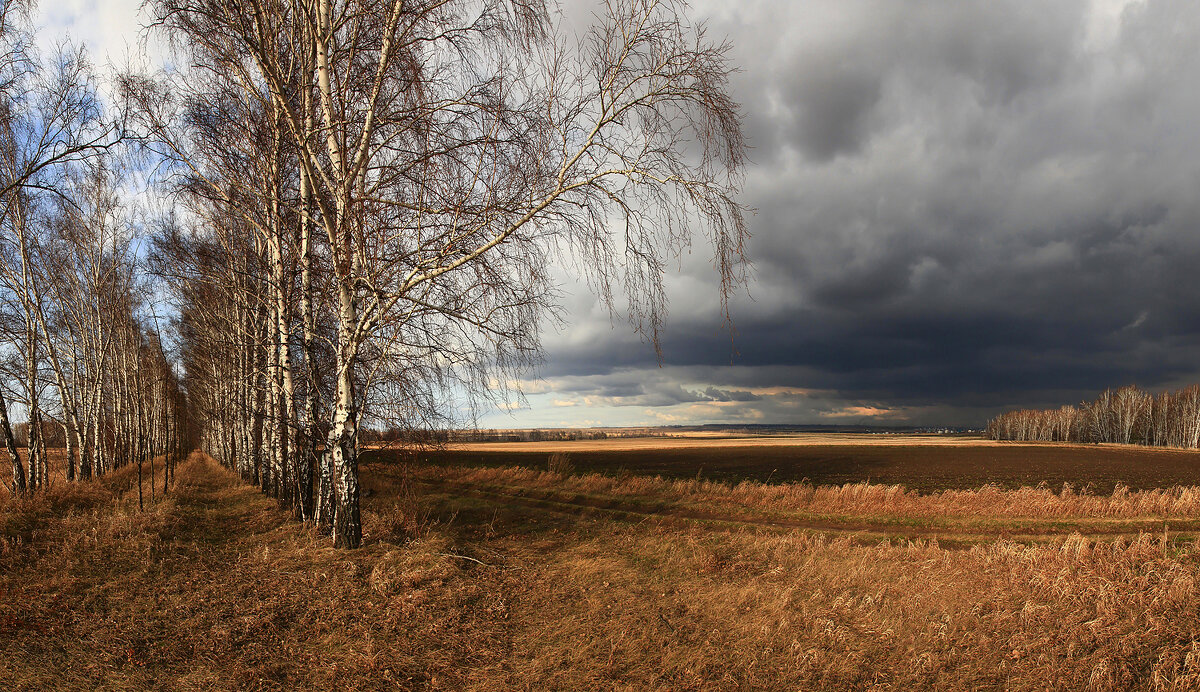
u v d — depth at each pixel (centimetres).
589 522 1523
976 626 681
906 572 898
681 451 6444
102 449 2370
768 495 1956
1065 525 1444
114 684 518
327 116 859
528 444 10338
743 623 713
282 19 838
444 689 564
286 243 1152
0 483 1678
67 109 1174
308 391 1115
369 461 995
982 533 1398
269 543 993
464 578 827
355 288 859
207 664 571
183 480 2045
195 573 812
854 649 639
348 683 553
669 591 845
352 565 809
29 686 493
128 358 2688
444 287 846
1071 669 577
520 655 642
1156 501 1558
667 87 700
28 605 644
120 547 900
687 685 579
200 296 1695
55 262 1888
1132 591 704
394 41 829
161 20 784
